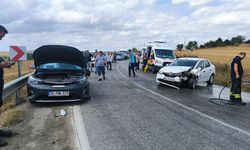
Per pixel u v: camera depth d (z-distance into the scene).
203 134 6.34
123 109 8.80
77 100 9.43
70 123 7.05
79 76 10.02
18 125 6.89
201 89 14.91
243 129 6.84
